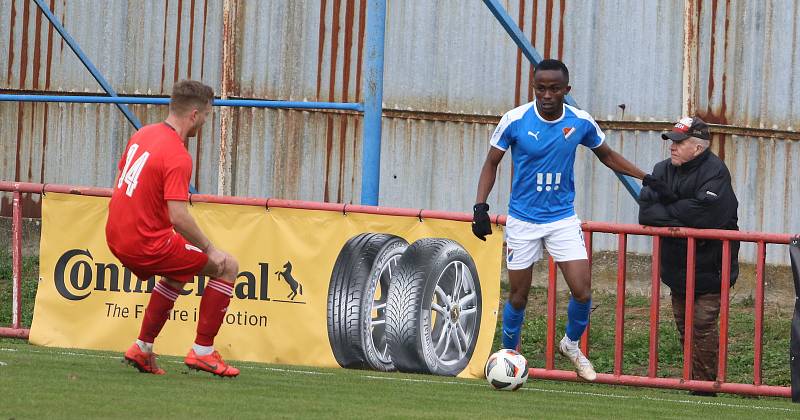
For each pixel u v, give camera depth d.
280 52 47.84
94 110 50.66
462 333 28.78
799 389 24.77
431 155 46.38
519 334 27.11
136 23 49.97
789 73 42.41
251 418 17.81
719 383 27.47
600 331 38.69
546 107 24.55
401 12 46.56
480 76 45.78
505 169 45.69
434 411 20.16
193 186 48.25
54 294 30.95
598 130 25.83
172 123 22.45
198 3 48.91
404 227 29.17
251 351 29.73
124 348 30.41
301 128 47.66
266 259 29.70
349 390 23.17
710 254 28.02
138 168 22.14
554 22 44.81
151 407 18.38
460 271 28.84
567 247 25.53
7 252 49.91
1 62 51.84
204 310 23.20
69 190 30.92
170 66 49.41
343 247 29.33
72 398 18.95
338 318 29.20
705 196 27.84
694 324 28.66
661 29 43.53
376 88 34.03
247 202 29.80
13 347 30.02
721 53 42.94
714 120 43.06
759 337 27.14
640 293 43.50
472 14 45.81
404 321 28.98
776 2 42.47
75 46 44.59
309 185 47.59
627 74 44.00
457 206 46.16
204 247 22.61
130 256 22.30
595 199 44.53
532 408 21.84
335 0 47.19
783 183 42.59
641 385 28.16
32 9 51.47
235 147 48.34
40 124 51.44
